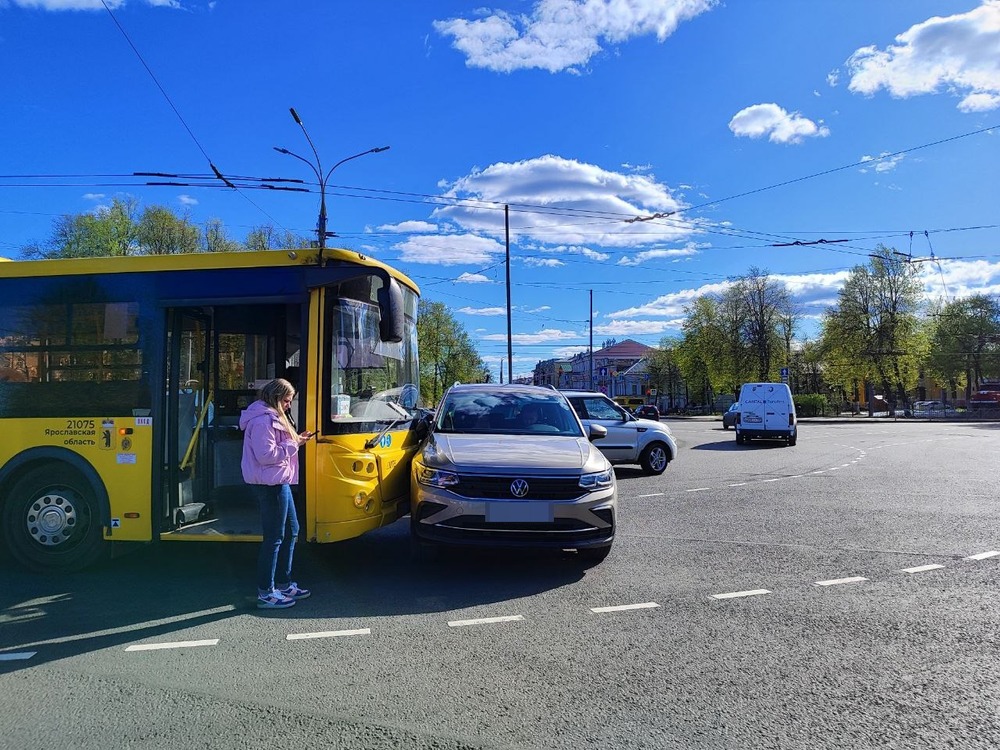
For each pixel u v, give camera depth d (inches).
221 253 235.9
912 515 346.6
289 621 188.4
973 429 1279.5
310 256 232.5
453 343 2532.0
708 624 185.2
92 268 240.7
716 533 304.5
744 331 2358.5
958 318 2452.0
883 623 185.9
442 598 208.8
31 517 239.3
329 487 224.7
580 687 145.3
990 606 200.4
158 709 135.4
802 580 228.5
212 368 269.0
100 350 237.9
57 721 130.6
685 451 772.0
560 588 219.1
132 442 233.5
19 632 180.2
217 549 276.1
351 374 239.5
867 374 2048.5
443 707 135.9
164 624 186.2
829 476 513.3
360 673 152.6
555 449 240.7
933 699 139.9
